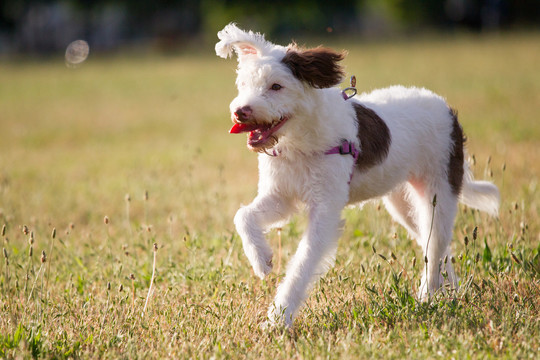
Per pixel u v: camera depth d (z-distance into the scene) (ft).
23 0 233.14
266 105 16.75
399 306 17.78
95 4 227.40
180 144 55.52
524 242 21.98
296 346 15.89
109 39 249.96
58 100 96.73
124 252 22.88
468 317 17.01
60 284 21.98
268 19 228.63
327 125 17.89
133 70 139.64
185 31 238.89
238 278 21.72
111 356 15.70
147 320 18.31
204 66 137.90
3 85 122.52
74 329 17.81
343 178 18.25
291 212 19.17
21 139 63.72
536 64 96.02
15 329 17.33
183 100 88.33
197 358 15.44
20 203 34.73
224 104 82.43
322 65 17.33
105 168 46.39
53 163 49.88
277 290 18.35
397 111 20.57
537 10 196.44
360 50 144.87
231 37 17.75
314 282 17.79
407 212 22.52
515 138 45.62
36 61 186.80
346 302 18.39
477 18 203.51
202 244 25.35
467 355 14.64
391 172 19.90
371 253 23.18
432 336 15.85
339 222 18.40
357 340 15.83
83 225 30.99
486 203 22.77
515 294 17.49
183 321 17.84
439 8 218.38
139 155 51.31
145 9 231.71
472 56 114.62
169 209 32.78
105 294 20.85
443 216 20.80
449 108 21.68
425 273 19.93
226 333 17.15
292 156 18.10
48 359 15.64
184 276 21.56
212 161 46.01
